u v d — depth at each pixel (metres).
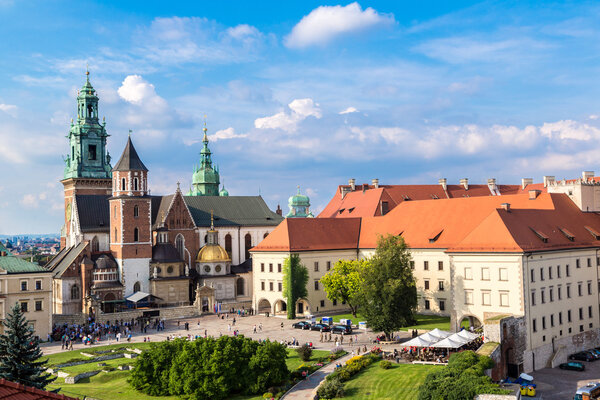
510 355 81.75
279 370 75.62
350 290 115.00
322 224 134.25
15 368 67.31
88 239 148.88
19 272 110.12
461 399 61.47
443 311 114.00
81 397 70.31
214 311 138.25
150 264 142.88
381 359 82.31
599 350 97.69
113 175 144.00
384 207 151.62
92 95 183.12
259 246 131.50
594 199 113.50
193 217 159.50
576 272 99.19
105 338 111.25
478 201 119.25
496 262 90.00
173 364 73.44
